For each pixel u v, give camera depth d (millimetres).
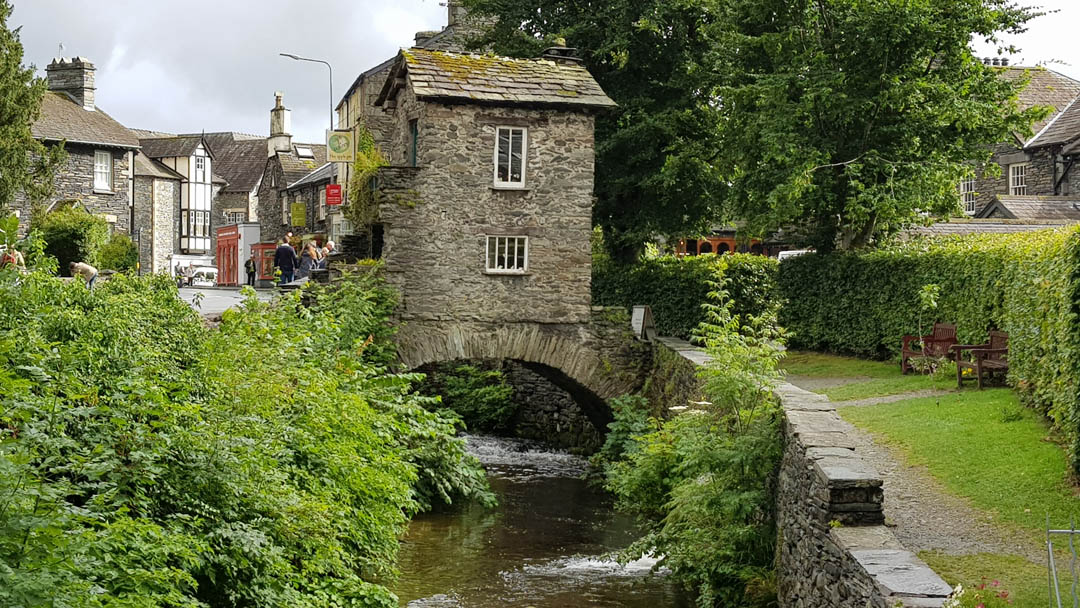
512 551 16844
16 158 28250
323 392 15016
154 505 10328
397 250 22375
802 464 11117
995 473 11492
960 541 9633
